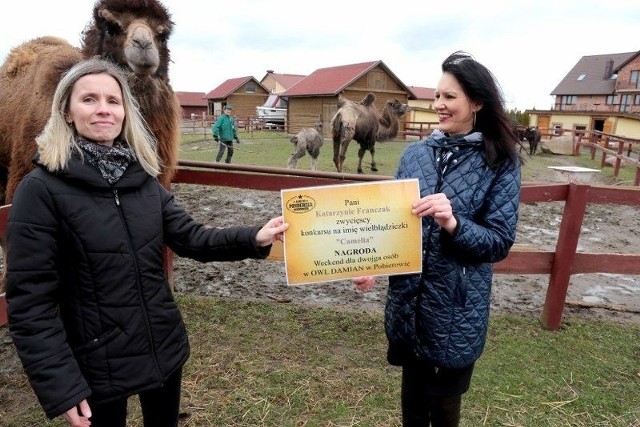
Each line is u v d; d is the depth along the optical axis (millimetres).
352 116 12781
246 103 49000
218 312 3969
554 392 2984
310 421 2682
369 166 15031
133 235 1653
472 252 1794
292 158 12531
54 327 1520
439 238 1906
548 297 3842
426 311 1965
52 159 1521
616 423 2729
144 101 3438
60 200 1530
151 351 1713
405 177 2039
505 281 5238
